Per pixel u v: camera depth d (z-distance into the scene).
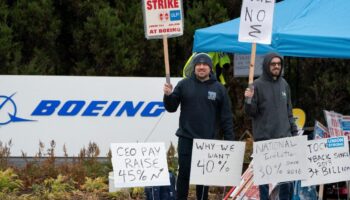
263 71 23.97
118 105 35.72
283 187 23.98
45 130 35.44
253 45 22.78
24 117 35.38
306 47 26.16
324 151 23.12
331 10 28.44
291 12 28.69
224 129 24.36
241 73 35.53
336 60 41.47
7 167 31.75
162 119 35.81
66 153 33.59
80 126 35.59
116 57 40.81
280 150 22.00
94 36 40.84
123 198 29.09
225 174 21.92
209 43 28.72
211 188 30.23
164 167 22.09
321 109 41.31
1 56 38.97
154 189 24.81
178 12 23.52
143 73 42.56
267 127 23.69
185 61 42.38
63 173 31.30
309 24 27.28
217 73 33.75
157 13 23.50
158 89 35.81
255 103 23.62
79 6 41.25
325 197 27.42
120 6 42.06
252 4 22.62
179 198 24.44
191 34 41.62
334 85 41.12
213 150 21.91
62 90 35.53
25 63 40.97
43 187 29.83
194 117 24.05
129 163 21.91
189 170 24.22
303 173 22.00
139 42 41.62
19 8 40.62
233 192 26.50
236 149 21.95
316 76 41.69
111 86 35.69
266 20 22.62
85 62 41.56
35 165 32.00
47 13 40.69
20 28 40.81
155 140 35.78
